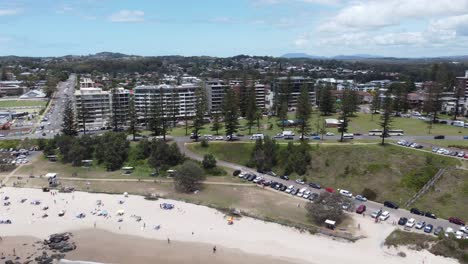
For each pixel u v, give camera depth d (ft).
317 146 472.44
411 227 314.35
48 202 377.50
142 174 464.65
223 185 423.64
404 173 397.80
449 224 319.06
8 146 555.28
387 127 477.77
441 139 500.74
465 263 267.39
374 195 379.96
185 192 403.54
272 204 370.53
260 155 466.70
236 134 578.25
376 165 416.67
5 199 381.81
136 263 274.16
